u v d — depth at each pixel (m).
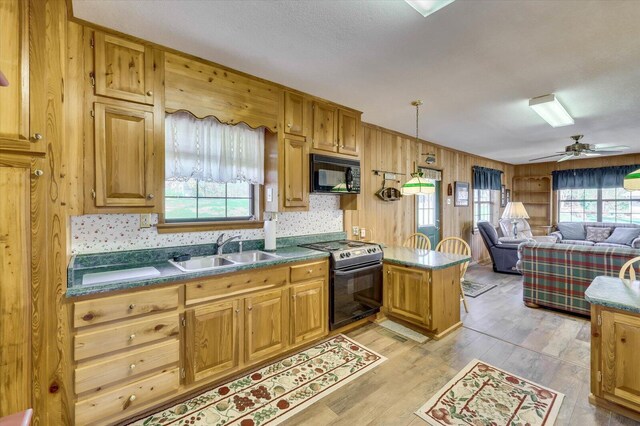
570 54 2.15
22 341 1.50
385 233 4.50
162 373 1.92
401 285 3.18
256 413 1.92
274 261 2.43
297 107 2.91
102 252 2.23
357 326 3.21
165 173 2.28
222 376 2.21
